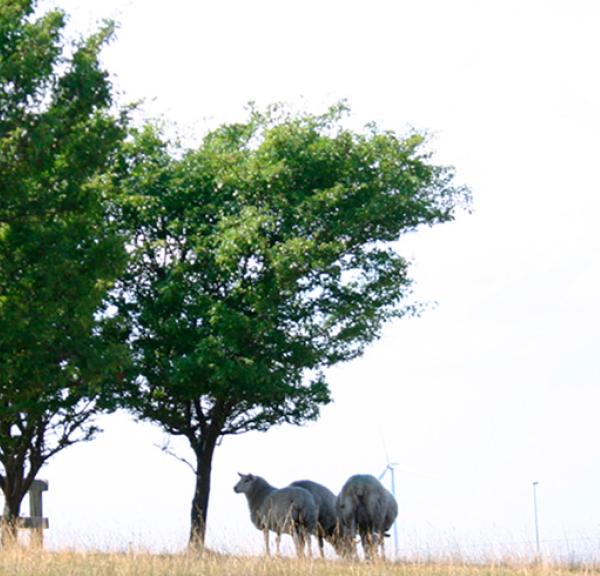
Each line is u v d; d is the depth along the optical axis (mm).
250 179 36062
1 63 27266
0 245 28594
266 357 36312
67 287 28562
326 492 34438
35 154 27250
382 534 32375
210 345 34625
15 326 28297
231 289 36281
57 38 28703
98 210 29906
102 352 30953
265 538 33719
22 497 36625
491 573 23188
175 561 23234
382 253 36812
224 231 35344
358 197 35969
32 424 35438
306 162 36031
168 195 36656
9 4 28219
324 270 35750
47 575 21625
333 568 23891
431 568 24078
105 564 23031
